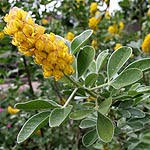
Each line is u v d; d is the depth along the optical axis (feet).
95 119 0.96
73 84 0.86
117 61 0.87
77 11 1.94
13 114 1.99
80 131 1.52
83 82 0.92
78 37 0.87
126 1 2.11
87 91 0.87
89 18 1.94
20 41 0.72
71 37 1.60
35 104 0.81
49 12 1.78
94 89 0.86
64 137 1.76
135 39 1.93
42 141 1.74
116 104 0.91
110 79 0.87
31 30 0.71
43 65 0.75
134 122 0.99
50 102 0.81
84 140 0.93
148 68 0.85
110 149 1.12
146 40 1.29
